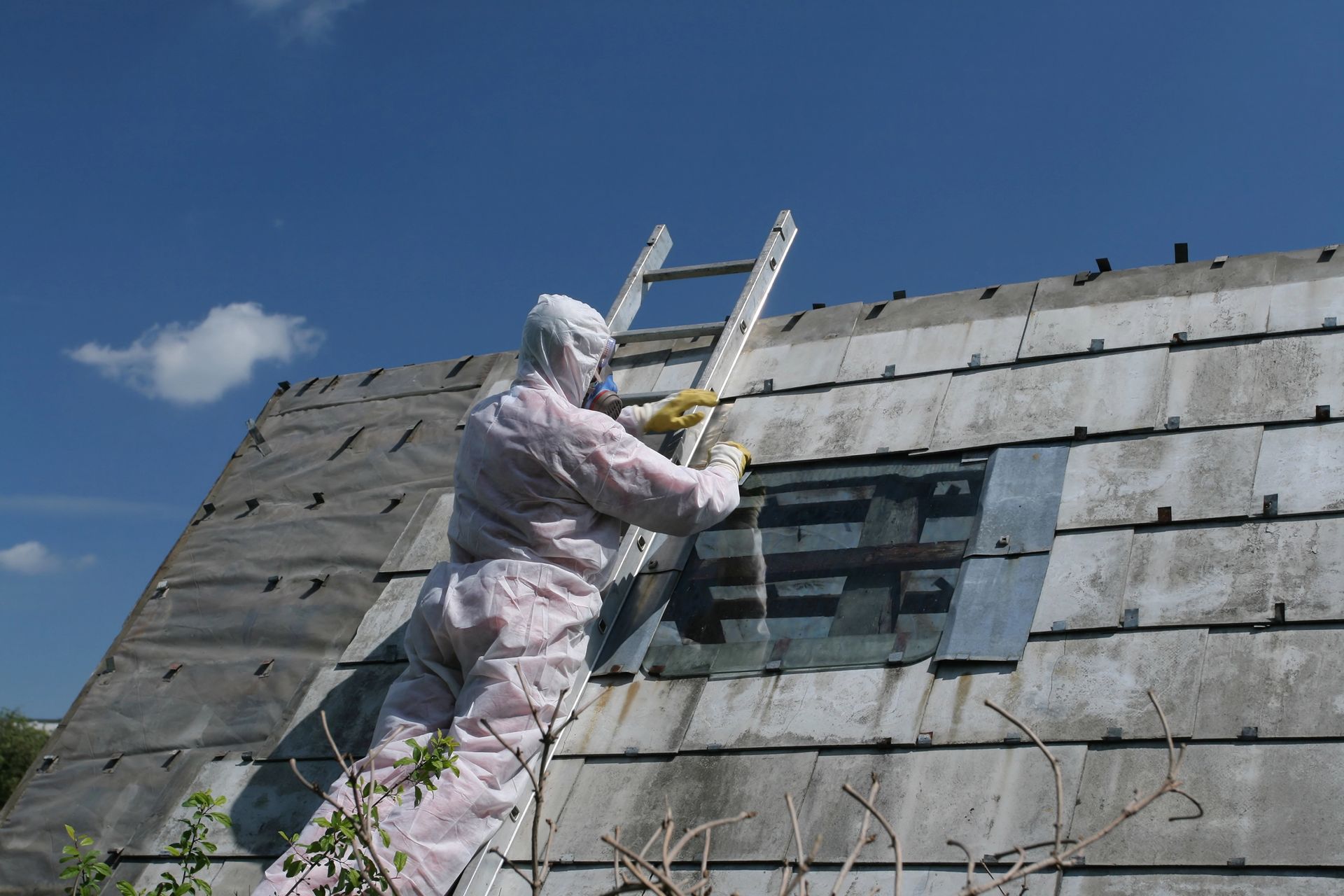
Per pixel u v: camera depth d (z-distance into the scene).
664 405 4.66
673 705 3.97
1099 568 3.86
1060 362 4.74
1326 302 4.50
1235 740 3.24
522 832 3.74
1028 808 3.26
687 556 4.55
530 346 4.27
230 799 4.52
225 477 6.30
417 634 4.04
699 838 3.51
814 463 4.77
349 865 3.39
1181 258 5.01
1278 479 3.92
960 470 4.48
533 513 4.00
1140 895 3.00
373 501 5.71
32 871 4.70
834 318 5.50
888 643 3.91
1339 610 3.45
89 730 5.16
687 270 5.79
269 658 5.13
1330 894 2.86
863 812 3.41
